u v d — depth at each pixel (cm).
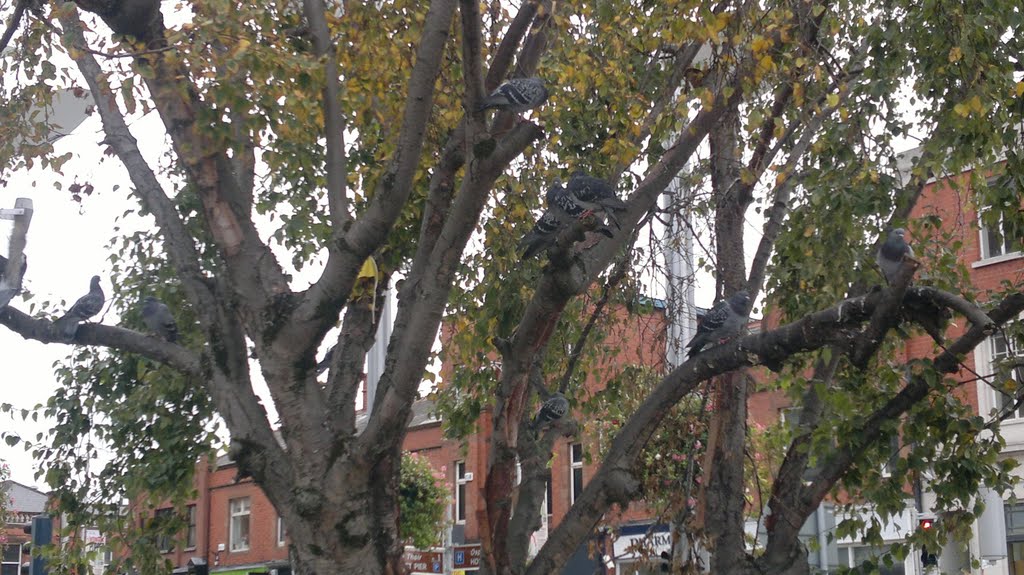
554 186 825
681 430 1069
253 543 3416
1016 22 885
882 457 870
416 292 779
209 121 750
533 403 1142
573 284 754
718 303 872
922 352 1297
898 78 959
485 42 1044
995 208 898
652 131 943
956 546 1209
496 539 780
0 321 802
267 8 883
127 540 1259
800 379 898
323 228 1038
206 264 1154
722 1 919
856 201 941
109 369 1275
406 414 720
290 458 719
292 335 725
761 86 1089
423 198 995
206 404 1254
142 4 772
